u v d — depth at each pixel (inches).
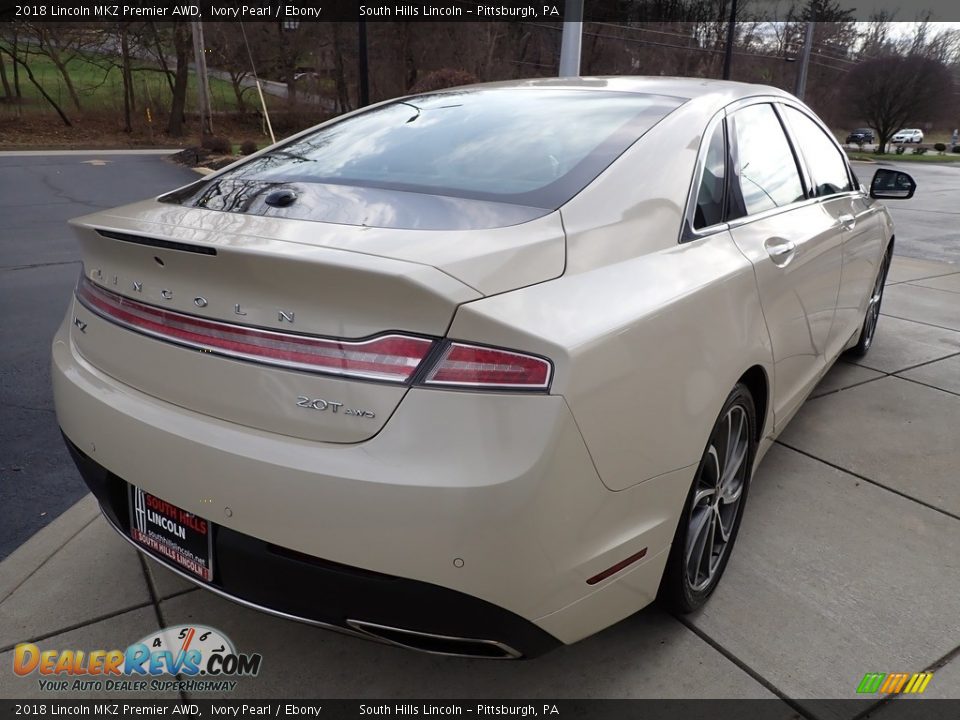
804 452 136.0
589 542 65.7
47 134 1154.0
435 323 59.0
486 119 97.7
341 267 57.9
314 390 61.4
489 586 60.7
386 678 81.7
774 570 100.8
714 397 78.5
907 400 161.5
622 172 81.0
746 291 87.0
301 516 61.7
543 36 1456.7
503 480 58.2
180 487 67.9
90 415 75.4
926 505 118.1
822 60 1935.3
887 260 184.7
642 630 88.7
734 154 99.7
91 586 95.7
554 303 63.8
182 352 68.0
